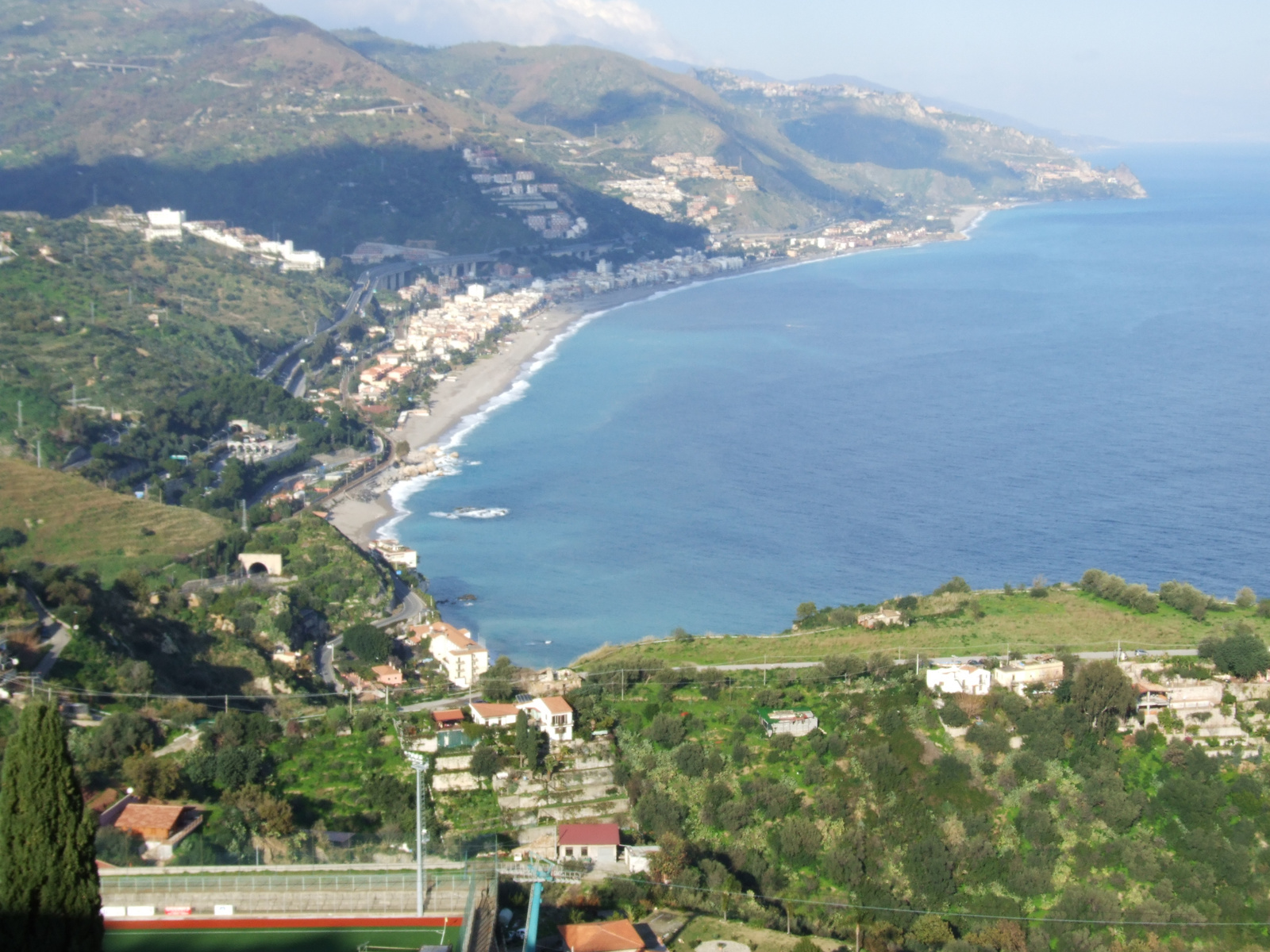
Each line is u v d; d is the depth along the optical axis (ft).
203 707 504.43
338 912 328.70
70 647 530.27
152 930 316.40
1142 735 487.20
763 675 549.54
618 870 399.85
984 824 441.68
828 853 428.97
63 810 224.53
